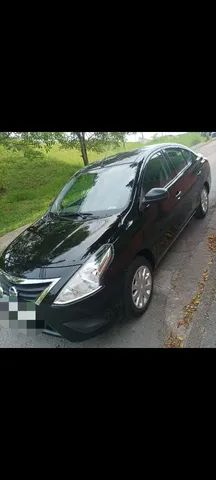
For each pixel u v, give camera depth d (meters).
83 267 2.67
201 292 3.36
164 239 3.71
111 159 4.25
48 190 12.51
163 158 4.19
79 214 3.52
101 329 2.73
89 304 2.64
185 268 3.89
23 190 12.75
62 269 2.70
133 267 3.02
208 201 5.63
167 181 4.01
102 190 3.66
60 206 3.93
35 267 2.83
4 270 3.05
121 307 2.90
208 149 15.46
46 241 3.19
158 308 3.25
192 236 4.71
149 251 3.35
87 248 2.82
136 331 3.01
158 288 3.58
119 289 2.84
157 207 3.58
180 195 4.19
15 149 11.59
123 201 3.38
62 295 2.61
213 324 2.88
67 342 3.09
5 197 12.00
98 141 12.26
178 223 4.12
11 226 8.20
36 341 3.19
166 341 2.82
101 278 2.69
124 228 3.04
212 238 4.53
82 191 3.86
